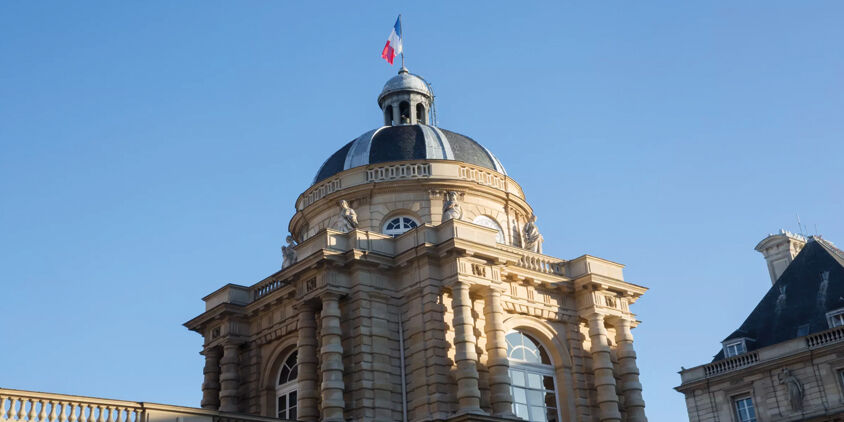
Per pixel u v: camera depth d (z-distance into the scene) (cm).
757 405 4841
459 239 3281
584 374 3706
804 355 4672
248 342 3916
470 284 3294
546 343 3697
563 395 3616
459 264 3294
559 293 3791
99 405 2547
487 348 3291
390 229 4038
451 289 3300
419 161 4150
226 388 3797
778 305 5259
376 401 3167
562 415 3588
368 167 4156
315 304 3406
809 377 4644
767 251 6003
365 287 3331
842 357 4538
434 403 3128
